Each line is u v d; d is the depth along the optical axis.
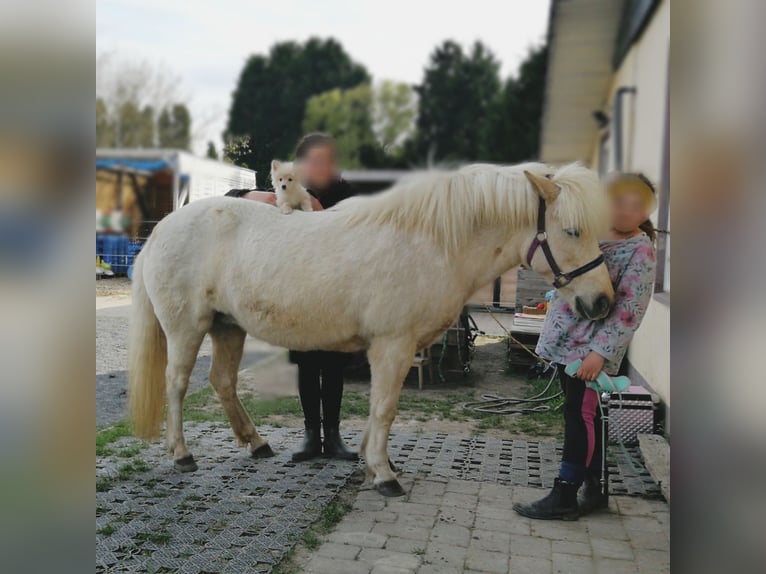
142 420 3.18
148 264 3.04
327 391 3.38
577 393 2.67
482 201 2.64
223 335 3.30
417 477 3.15
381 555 2.33
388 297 2.70
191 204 3.08
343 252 2.75
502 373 5.78
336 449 3.42
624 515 2.71
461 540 2.46
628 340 2.55
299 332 2.88
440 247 2.70
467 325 5.52
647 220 2.44
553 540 2.47
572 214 2.39
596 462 2.76
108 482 3.01
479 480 3.13
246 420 3.40
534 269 2.64
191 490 2.94
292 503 2.79
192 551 2.33
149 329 3.14
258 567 2.22
